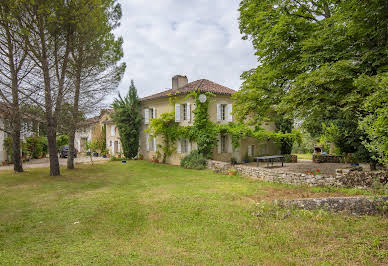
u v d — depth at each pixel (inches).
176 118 735.7
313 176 363.3
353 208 225.5
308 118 420.2
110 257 166.9
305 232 194.2
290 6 412.8
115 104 900.0
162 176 536.1
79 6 500.1
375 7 288.5
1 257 171.6
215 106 724.0
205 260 158.6
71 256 170.6
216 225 220.5
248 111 493.7
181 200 310.2
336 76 304.8
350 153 654.5
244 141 792.3
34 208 292.8
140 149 952.9
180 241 190.1
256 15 437.1
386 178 302.8
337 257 154.6
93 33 552.1
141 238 199.3
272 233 195.6
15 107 490.3
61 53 535.2
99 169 666.8
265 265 149.6
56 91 520.1
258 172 454.6
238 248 174.4
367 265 142.9
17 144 609.0
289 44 396.8
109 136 1172.5
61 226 232.4
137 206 291.9
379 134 184.9
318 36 362.6
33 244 193.3
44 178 516.7
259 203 273.7
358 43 332.2
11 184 450.9
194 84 778.8
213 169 580.7
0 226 234.2
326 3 422.3
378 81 246.7
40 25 475.8
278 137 836.6
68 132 575.8
